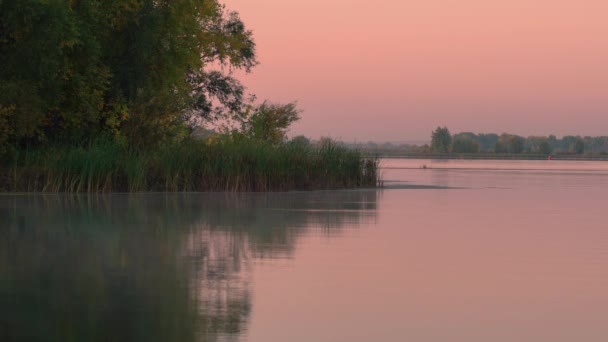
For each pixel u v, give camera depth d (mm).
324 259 15109
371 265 14383
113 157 36281
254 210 26656
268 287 11977
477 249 16906
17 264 13984
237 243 17484
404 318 9852
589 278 13078
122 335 8805
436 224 22641
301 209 27344
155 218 23281
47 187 34625
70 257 14930
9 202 28984
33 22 34188
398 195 36500
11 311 10023
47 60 34125
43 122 37906
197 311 10125
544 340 8758
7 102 33906
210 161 38406
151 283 12203
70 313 9914
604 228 21812
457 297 11297
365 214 25703
